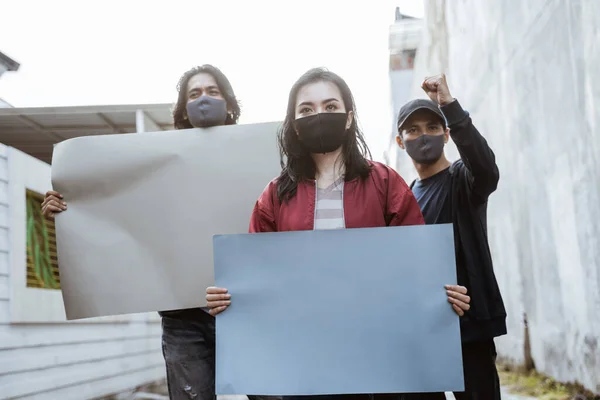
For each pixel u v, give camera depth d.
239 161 3.17
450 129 2.63
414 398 2.70
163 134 3.22
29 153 10.09
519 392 5.95
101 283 3.11
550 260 6.14
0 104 8.21
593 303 5.10
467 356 2.76
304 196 2.44
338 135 2.39
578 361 5.50
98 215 3.17
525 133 6.67
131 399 7.64
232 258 2.29
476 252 2.79
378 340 2.21
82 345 6.78
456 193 2.85
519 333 7.35
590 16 4.70
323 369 2.20
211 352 3.13
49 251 6.66
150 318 9.29
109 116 8.59
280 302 2.25
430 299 2.22
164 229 3.12
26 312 5.54
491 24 7.66
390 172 2.47
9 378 5.23
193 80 3.24
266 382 2.21
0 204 5.35
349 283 2.24
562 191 5.66
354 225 2.38
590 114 4.87
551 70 5.68
